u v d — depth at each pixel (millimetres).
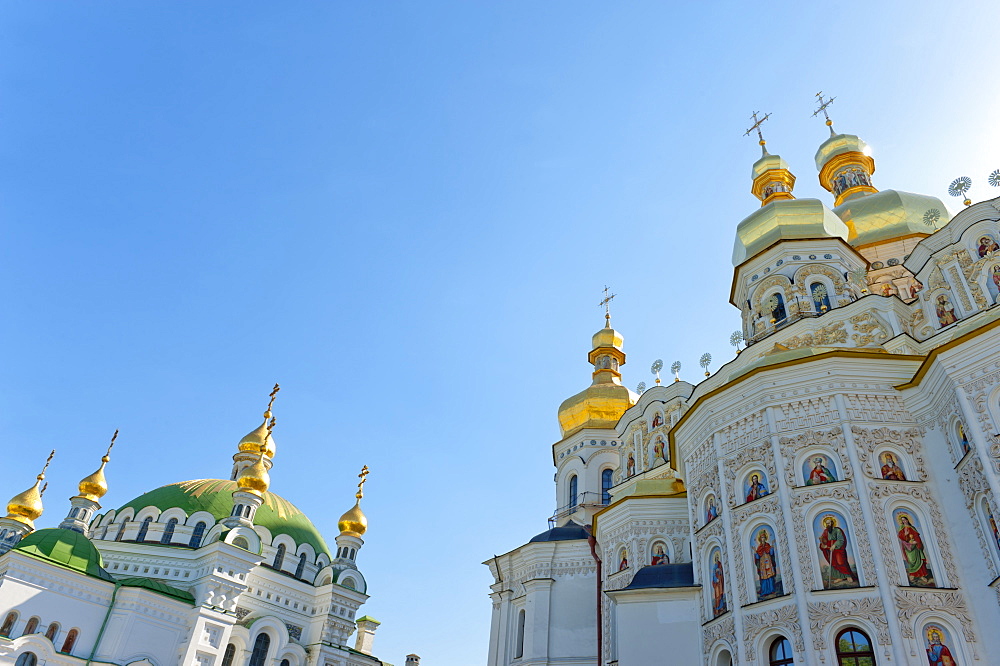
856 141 60156
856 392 27875
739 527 27719
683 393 50531
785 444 27609
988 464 23219
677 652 29016
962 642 22500
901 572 23828
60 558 48312
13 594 45281
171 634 50656
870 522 24609
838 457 26500
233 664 54906
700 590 29734
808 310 39062
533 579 46656
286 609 61438
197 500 64625
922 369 26938
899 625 22656
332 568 65312
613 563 39344
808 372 28703
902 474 26141
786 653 24391
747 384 29938
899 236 46750
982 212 32562
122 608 49531
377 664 64000
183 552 57500
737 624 26031
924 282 34844
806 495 26172
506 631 47656
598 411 61844
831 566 24531
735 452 29438
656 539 37906
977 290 31828
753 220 44500
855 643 23047
